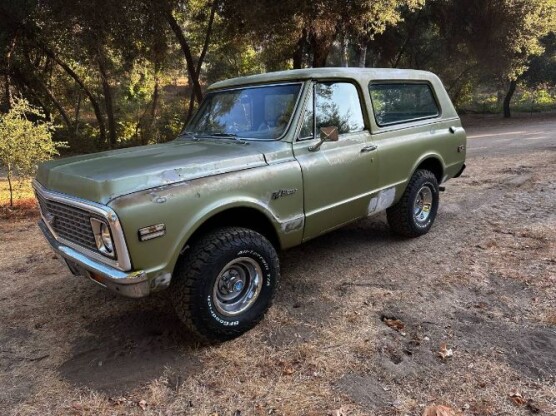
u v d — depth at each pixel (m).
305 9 13.20
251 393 2.77
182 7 16.28
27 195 8.41
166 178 2.91
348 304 3.80
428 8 22.89
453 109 5.69
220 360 3.11
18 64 17.47
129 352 3.26
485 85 35.75
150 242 2.77
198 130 4.37
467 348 3.10
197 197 2.97
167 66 18.64
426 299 3.81
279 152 3.55
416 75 5.11
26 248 5.56
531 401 2.59
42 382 2.96
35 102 19.23
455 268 4.39
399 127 4.73
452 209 6.34
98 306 3.98
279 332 3.42
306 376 2.90
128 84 22.89
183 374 2.98
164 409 2.67
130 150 3.77
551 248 4.70
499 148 12.66
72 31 14.30
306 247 5.16
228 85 4.37
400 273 4.36
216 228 3.28
